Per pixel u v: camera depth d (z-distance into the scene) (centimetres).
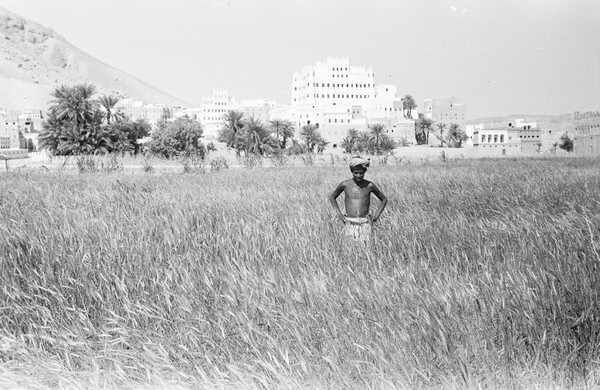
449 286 699
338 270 783
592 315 623
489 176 2339
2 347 632
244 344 621
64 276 750
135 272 779
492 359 578
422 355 583
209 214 1184
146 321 670
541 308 651
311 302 664
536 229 990
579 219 1083
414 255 874
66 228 973
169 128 9125
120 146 9362
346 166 4766
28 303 705
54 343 640
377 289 695
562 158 6241
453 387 553
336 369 566
